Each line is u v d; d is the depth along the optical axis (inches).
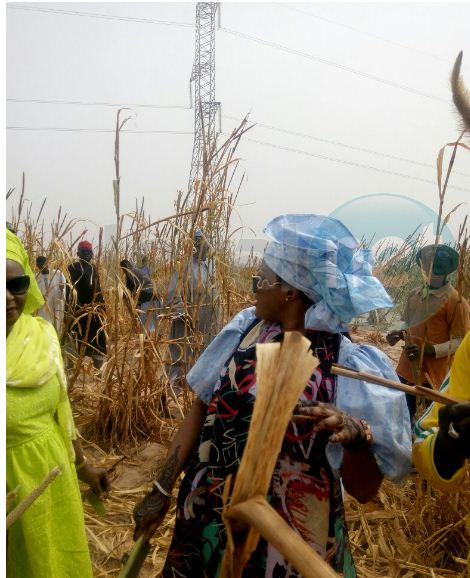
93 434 168.9
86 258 227.0
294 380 28.5
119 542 118.6
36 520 67.9
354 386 59.4
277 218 59.7
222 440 62.5
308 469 58.6
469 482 113.3
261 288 62.1
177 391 195.0
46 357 70.8
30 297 75.1
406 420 59.9
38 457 69.0
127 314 189.5
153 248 187.3
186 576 65.5
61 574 71.7
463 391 60.3
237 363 63.4
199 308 166.1
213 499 63.1
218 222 160.1
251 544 28.3
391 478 58.6
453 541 113.8
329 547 59.8
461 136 52.7
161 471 66.1
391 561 112.2
